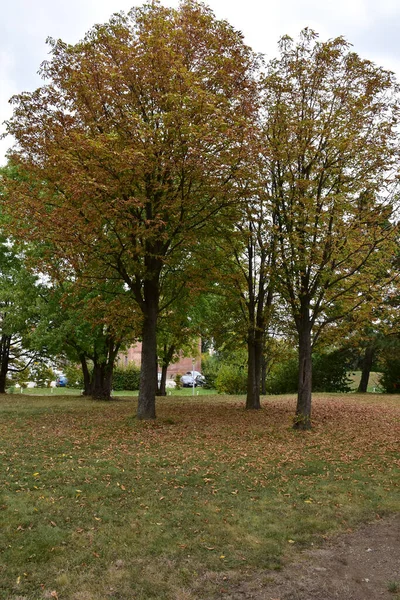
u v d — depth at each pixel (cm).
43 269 1338
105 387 2161
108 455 923
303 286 1257
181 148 1115
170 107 1173
